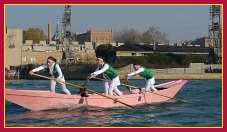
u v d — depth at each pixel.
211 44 63.50
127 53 60.06
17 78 57.06
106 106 13.64
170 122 11.17
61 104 12.70
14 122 10.70
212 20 58.38
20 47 64.44
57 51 67.56
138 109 13.80
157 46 64.06
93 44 78.19
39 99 12.26
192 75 51.31
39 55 66.06
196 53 61.59
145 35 93.19
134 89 16.64
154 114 12.68
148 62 55.44
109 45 63.94
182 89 25.44
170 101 16.42
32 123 10.59
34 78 57.12
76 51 66.88
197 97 18.94
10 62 63.59
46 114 12.01
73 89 25.69
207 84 34.59
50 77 12.93
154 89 15.77
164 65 53.97
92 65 55.12
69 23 65.25
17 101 11.93
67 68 56.84
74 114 12.18
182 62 55.69
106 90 13.90
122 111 13.17
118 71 49.59
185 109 14.03
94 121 11.08
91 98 13.25
